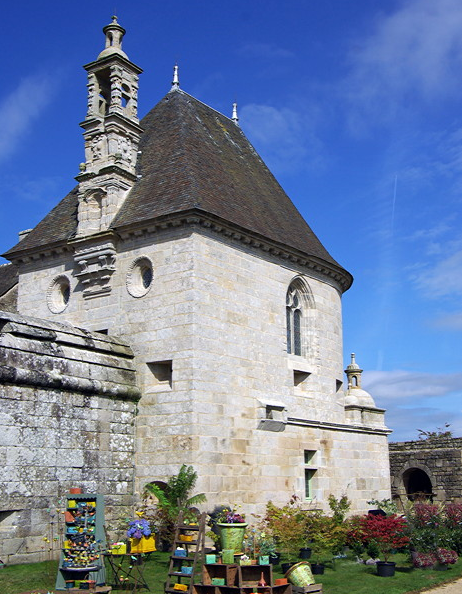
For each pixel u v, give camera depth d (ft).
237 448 76.54
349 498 93.86
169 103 99.96
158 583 51.70
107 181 83.82
